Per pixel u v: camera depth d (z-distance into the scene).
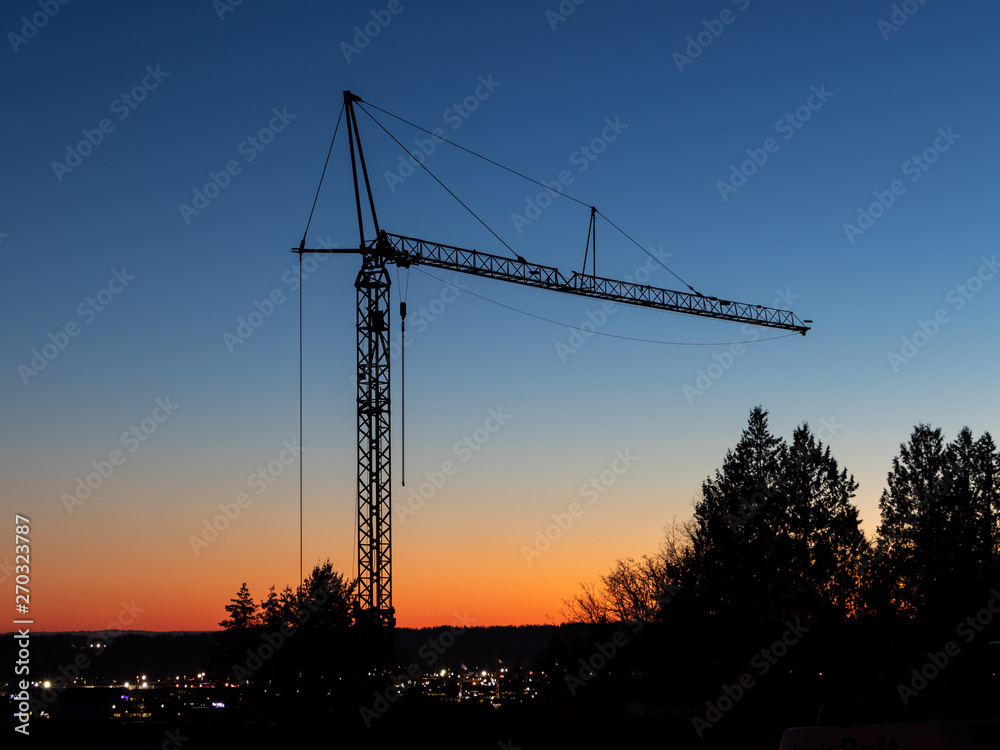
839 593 58.16
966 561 59.44
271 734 38.50
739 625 54.19
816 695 34.69
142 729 47.16
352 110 82.38
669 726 19.27
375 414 82.25
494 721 26.50
